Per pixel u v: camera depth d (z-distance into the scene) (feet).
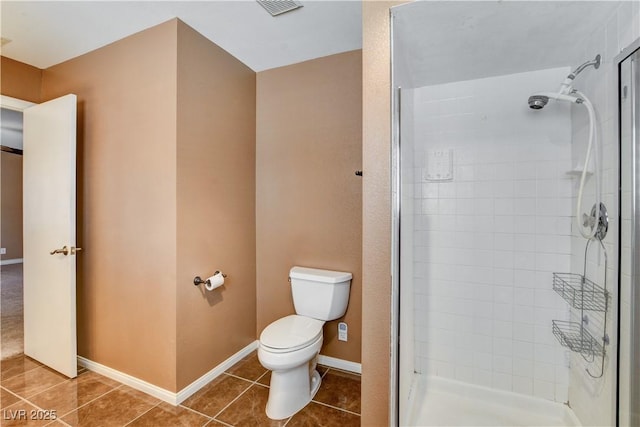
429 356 6.32
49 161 7.06
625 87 3.73
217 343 6.97
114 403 5.94
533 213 5.63
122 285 6.59
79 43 6.75
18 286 14.34
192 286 6.28
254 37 6.63
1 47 6.90
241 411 5.77
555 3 3.82
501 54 5.01
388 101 4.07
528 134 5.62
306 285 6.97
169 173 5.93
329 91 7.43
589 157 4.60
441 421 5.53
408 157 5.22
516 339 5.78
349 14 5.83
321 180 7.52
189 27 6.20
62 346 6.88
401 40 4.48
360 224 7.12
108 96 6.75
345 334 7.31
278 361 5.46
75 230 6.84
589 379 4.75
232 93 7.42
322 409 5.87
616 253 3.99
